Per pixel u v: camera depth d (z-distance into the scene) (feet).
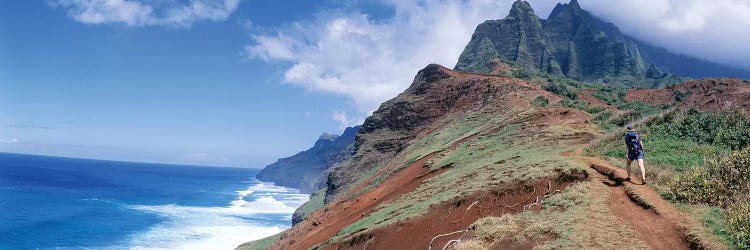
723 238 32.89
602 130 82.79
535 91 153.17
